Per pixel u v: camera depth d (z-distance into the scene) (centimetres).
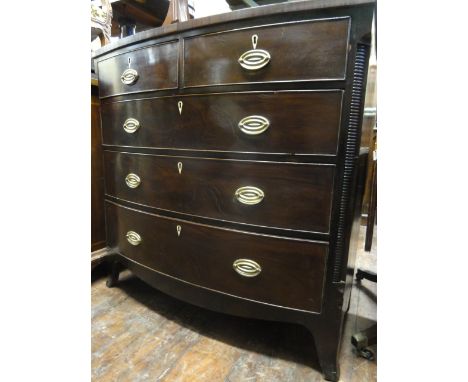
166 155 81
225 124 70
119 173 97
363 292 119
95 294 110
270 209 68
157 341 85
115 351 80
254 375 73
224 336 88
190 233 81
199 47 69
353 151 61
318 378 72
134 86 85
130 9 136
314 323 70
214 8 121
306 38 58
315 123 61
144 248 93
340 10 55
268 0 140
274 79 62
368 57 58
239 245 74
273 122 64
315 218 65
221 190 73
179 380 71
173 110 77
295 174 65
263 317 75
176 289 87
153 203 87
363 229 193
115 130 95
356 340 80
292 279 70
